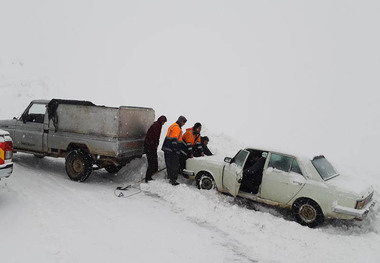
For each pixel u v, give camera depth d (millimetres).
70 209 5895
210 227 5695
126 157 7867
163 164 8914
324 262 4672
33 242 4566
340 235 5723
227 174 7297
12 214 5352
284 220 6176
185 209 6426
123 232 5195
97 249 4574
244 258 4695
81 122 7754
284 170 6699
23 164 8836
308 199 6348
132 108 7867
